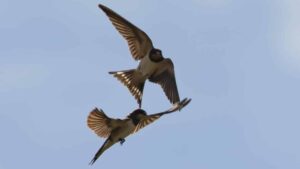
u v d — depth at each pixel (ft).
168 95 51.83
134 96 50.42
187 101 37.01
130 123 41.01
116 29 49.32
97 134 40.98
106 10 47.98
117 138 41.14
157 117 38.78
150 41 50.26
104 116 40.29
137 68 50.47
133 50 50.60
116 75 50.37
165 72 51.85
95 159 41.22
